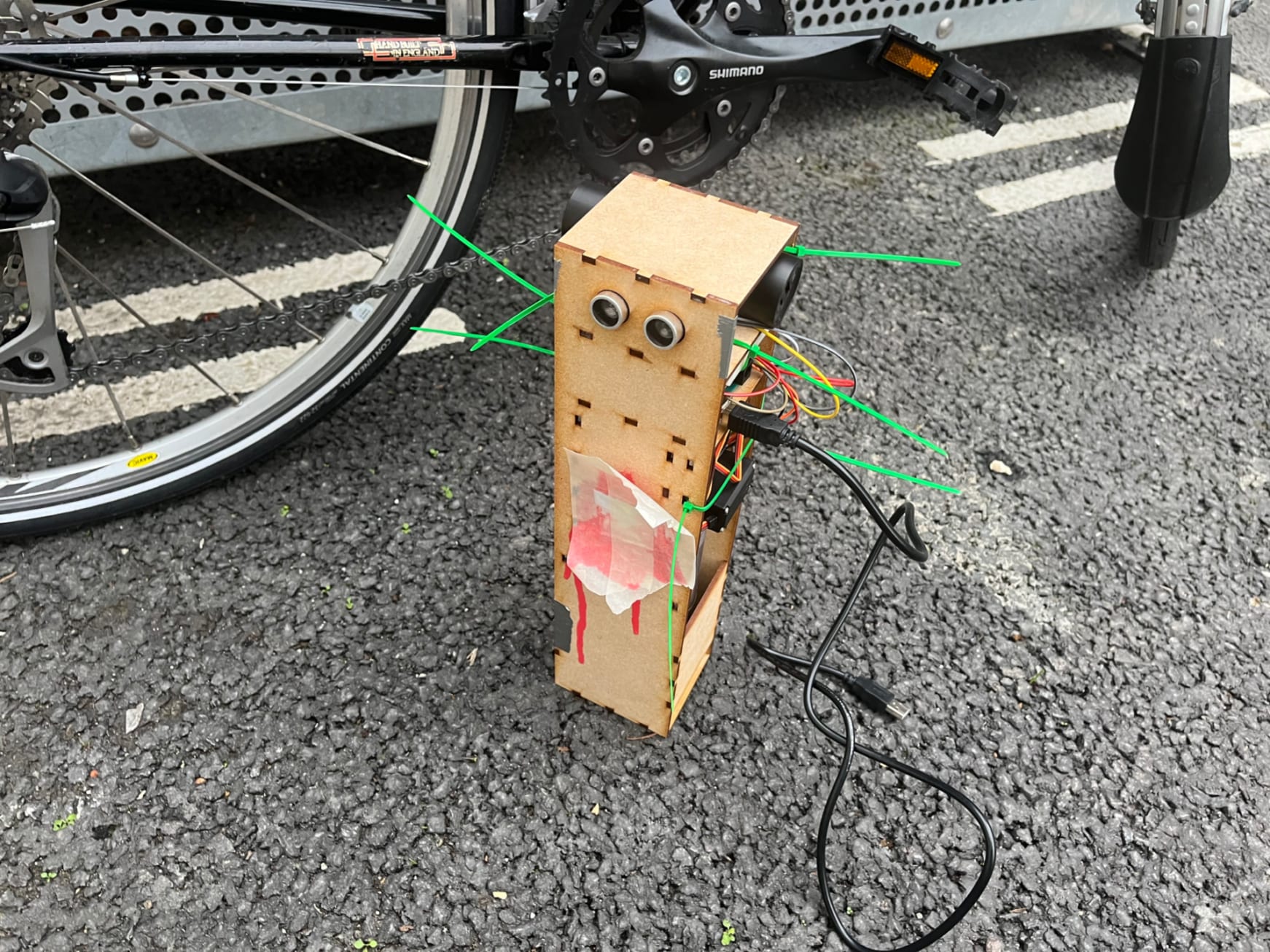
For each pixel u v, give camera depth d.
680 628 0.58
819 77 0.74
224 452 0.76
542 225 1.03
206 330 0.89
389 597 0.73
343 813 0.62
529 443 0.83
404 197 1.04
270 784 0.63
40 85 0.58
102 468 0.74
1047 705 0.70
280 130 0.93
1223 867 0.62
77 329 0.88
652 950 0.58
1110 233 1.09
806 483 0.82
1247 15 1.52
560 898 0.59
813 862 0.61
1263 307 1.02
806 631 0.73
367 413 0.84
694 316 0.44
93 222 0.98
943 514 0.81
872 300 0.99
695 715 0.67
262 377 0.86
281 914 0.58
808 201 1.09
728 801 0.63
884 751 0.66
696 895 0.60
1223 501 0.84
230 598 0.72
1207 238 1.10
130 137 0.86
